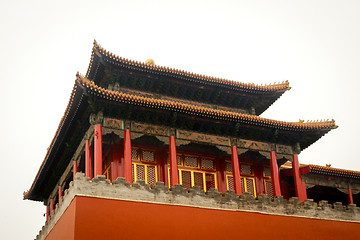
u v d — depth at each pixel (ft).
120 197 112.37
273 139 152.25
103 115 130.11
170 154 134.72
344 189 164.86
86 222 105.91
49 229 134.10
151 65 144.77
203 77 150.82
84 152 142.20
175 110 135.03
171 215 115.96
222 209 123.03
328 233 134.82
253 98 162.09
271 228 126.93
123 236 108.06
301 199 147.84
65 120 141.18
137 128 132.98
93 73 147.64
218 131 145.69
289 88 162.61
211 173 152.05
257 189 156.97
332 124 153.69
